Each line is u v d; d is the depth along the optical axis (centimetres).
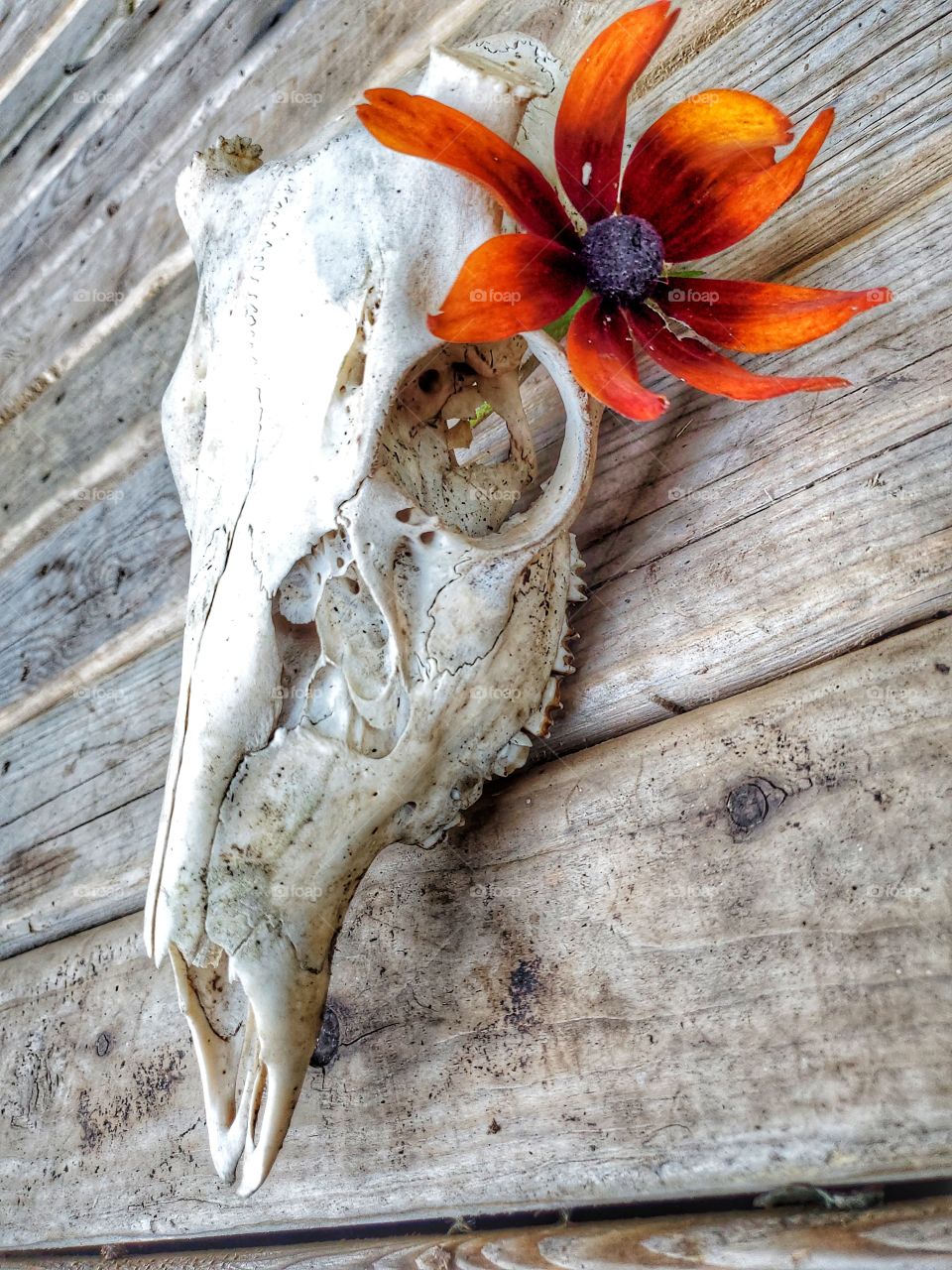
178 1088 28
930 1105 16
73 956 33
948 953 16
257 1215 25
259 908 19
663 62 26
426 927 23
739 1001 18
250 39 36
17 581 41
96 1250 30
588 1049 20
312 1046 20
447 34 31
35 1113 32
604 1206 20
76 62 42
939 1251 15
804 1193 17
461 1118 21
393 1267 21
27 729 39
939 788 17
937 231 20
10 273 43
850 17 23
